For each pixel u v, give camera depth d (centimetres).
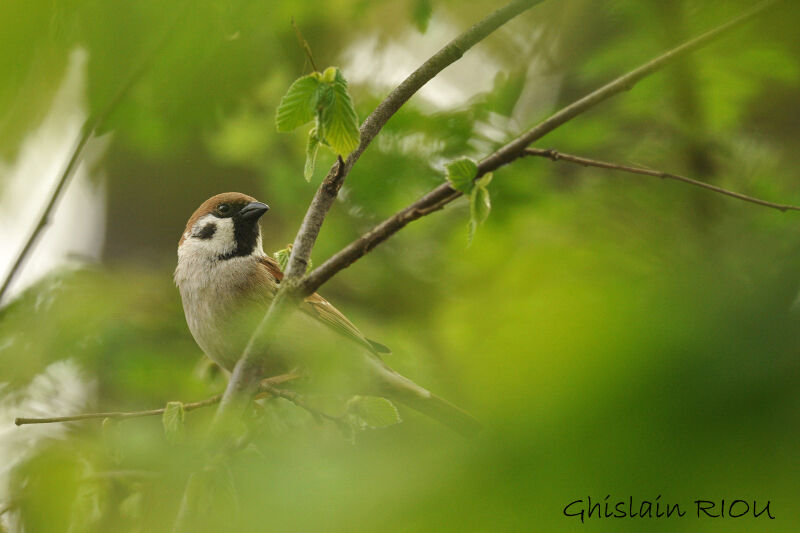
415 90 565
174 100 570
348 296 1048
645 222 658
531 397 181
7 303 870
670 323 177
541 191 913
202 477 482
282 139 1024
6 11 303
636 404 170
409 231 1025
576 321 187
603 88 550
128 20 354
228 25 492
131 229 1284
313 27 984
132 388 897
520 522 176
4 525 522
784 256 233
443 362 432
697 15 789
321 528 201
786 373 160
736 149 886
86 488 534
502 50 1117
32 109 336
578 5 1041
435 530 184
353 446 277
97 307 888
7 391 821
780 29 447
